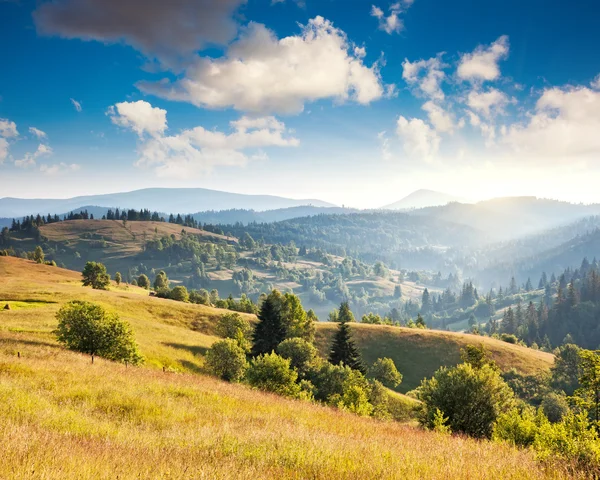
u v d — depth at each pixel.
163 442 7.94
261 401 17.11
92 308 33.88
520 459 8.17
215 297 183.38
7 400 10.61
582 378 20.92
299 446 7.98
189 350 56.84
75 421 9.29
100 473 5.23
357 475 6.16
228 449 7.62
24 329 41.75
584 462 7.44
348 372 47.22
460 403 19.94
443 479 6.25
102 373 18.72
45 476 4.84
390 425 16.17
